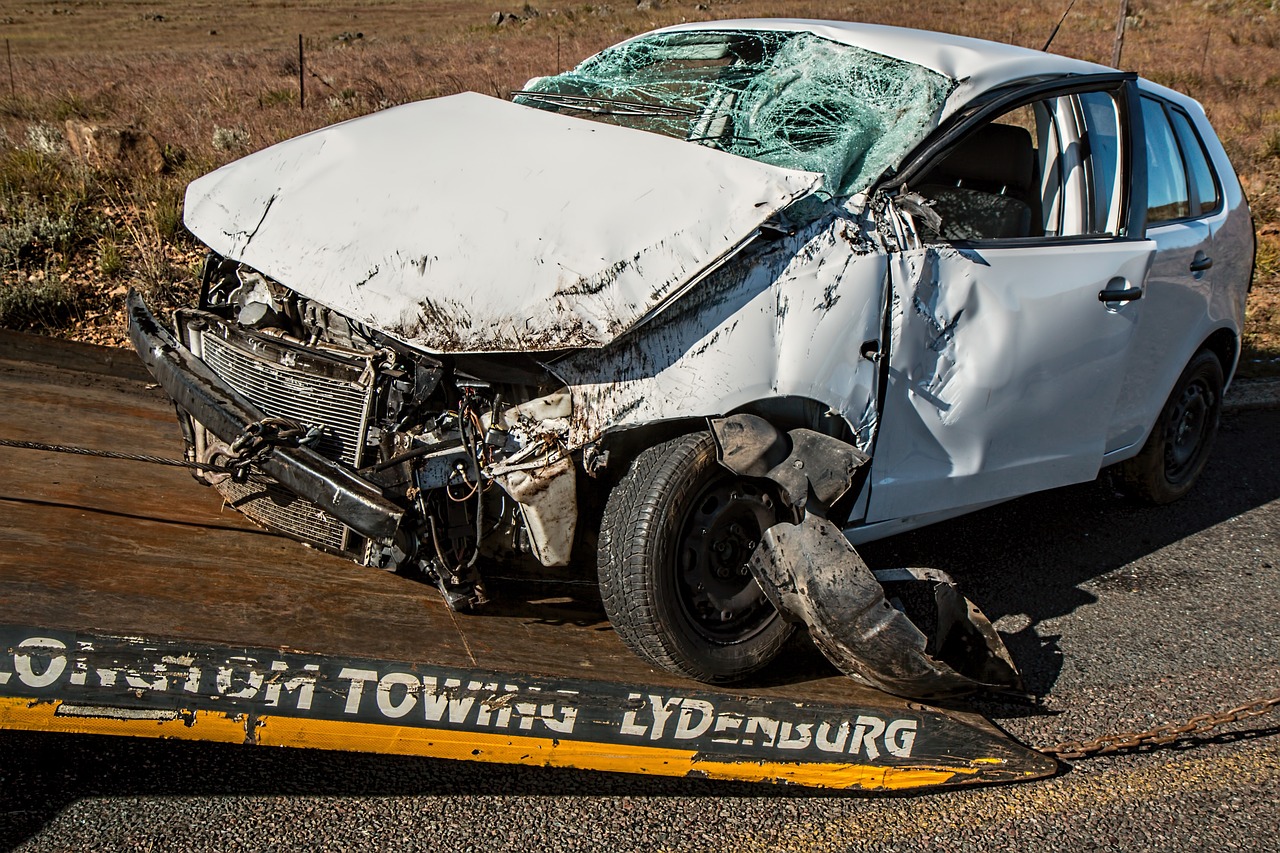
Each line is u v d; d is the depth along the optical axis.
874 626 2.95
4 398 4.53
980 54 3.93
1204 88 20.55
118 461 4.03
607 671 2.98
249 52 27.95
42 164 7.82
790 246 3.06
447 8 54.44
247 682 2.61
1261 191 11.23
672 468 2.95
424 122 3.75
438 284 2.88
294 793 2.86
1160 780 3.28
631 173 3.18
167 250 7.01
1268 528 5.28
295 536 3.18
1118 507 5.45
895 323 3.25
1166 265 4.44
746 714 2.93
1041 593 4.44
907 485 3.46
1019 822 3.04
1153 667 3.93
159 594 2.93
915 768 3.09
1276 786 3.29
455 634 3.04
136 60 25.38
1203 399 5.35
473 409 2.96
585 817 2.88
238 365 3.26
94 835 2.62
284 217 3.27
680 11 39.25
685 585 3.06
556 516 2.93
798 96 3.80
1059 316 3.74
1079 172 4.11
